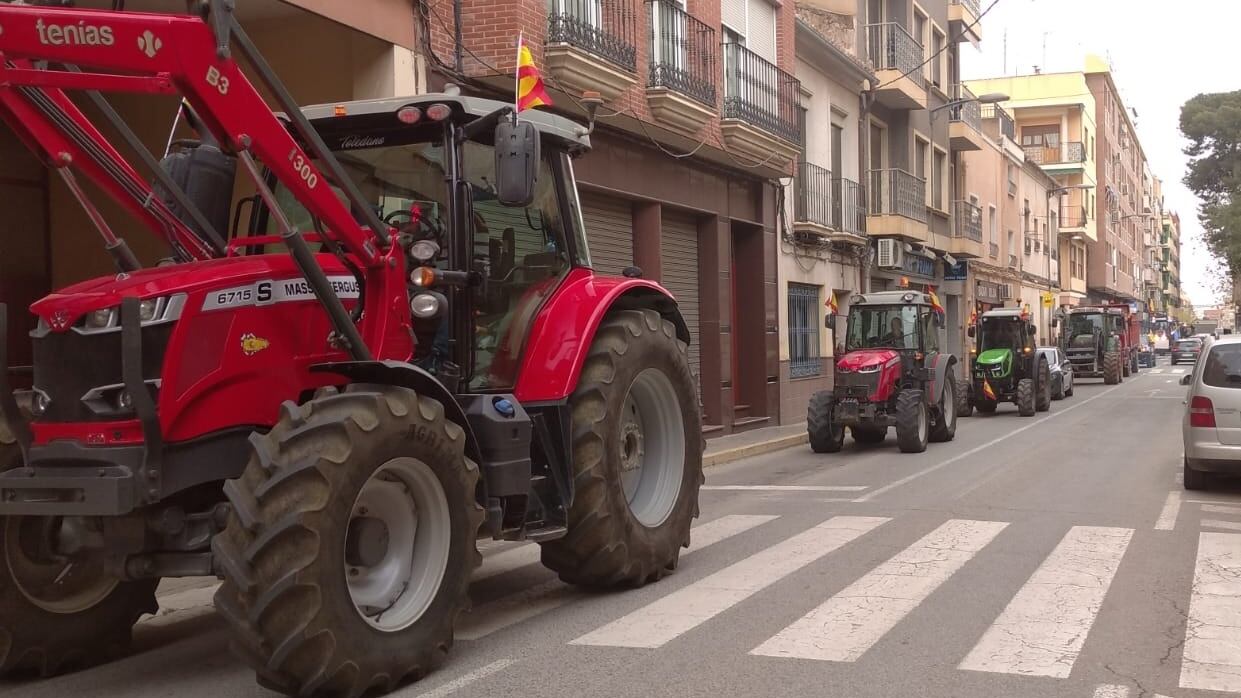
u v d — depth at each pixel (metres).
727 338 17.66
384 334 5.16
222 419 4.66
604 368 6.29
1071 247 58.69
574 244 6.64
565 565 6.26
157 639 5.76
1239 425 10.27
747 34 17.97
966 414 22.64
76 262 10.12
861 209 24.45
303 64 10.70
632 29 14.24
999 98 27.97
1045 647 5.21
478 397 5.59
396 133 5.80
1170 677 4.73
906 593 6.37
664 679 4.77
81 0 8.70
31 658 4.93
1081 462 13.51
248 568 4.18
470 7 11.71
